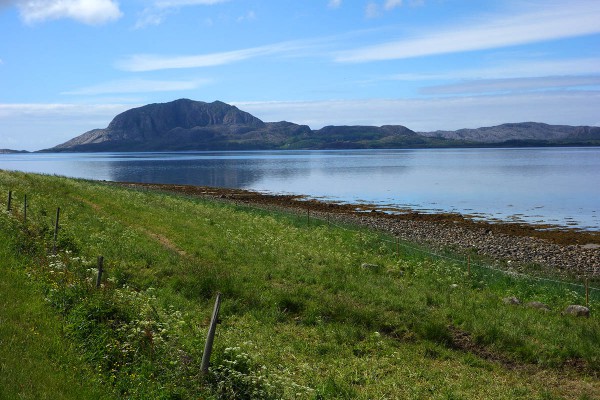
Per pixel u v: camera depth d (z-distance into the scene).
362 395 12.65
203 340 13.44
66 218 29.91
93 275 18.19
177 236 29.61
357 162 197.88
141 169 163.38
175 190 75.19
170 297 18.30
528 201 67.19
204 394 10.74
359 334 16.50
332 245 31.06
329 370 13.96
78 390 10.53
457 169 138.50
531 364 15.22
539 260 33.09
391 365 14.54
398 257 28.89
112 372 11.48
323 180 107.00
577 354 15.56
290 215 45.78
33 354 11.77
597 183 91.75
